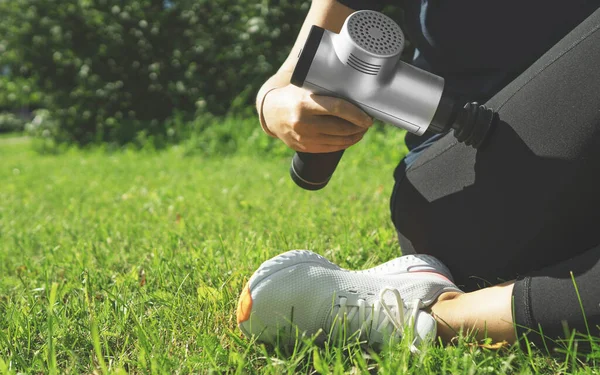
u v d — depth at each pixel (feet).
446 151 3.84
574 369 2.75
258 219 7.49
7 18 26.86
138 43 26.16
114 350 3.47
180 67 26.40
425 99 3.20
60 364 3.30
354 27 3.09
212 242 6.00
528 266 3.48
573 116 3.11
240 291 4.31
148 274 5.02
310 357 3.15
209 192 11.04
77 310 4.00
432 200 3.89
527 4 3.69
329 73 3.13
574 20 3.69
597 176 3.10
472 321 3.19
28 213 10.30
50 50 26.40
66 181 15.38
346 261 5.17
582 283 2.86
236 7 24.75
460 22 3.83
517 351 2.98
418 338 3.16
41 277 5.25
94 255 6.04
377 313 3.31
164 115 26.81
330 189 10.61
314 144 3.39
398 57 3.09
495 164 3.42
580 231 3.27
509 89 3.47
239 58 24.75
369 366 3.01
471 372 2.68
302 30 4.15
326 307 3.34
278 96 3.55
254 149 20.18
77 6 26.12
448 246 3.86
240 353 3.28
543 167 3.21
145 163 19.24
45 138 27.35
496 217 3.47
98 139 26.27
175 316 3.85
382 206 7.78
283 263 3.39
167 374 2.86
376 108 3.22
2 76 27.63
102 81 26.32
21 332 3.63
